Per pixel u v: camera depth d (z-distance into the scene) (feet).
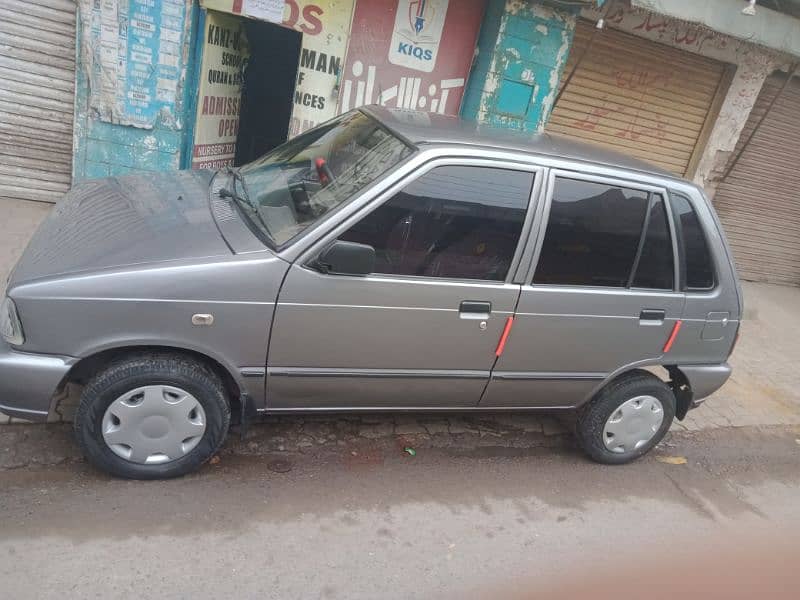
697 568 10.57
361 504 10.53
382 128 11.09
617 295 11.23
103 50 18.51
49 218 10.96
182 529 9.16
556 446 13.67
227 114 22.27
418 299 9.98
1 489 9.31
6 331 8.77
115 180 12.12
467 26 21.15
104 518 9.07
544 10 20.93
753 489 13.53
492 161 10.18
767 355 21.06
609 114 24.93
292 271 9.27
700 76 25.26
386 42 20.61
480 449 12.96
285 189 10.92
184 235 9.53
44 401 8.91
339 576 8.91
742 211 28.63
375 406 11.04
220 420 9.81
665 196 11.41
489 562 9.78
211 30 19.51
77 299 8.56
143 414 9.41
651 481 13.02
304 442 11.91
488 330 10.59
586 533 10.96
